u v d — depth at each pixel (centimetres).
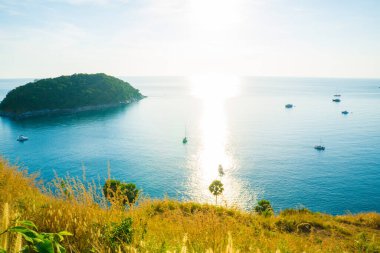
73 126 15462
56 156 9919
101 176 7962
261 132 14850
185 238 212
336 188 7619
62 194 456
